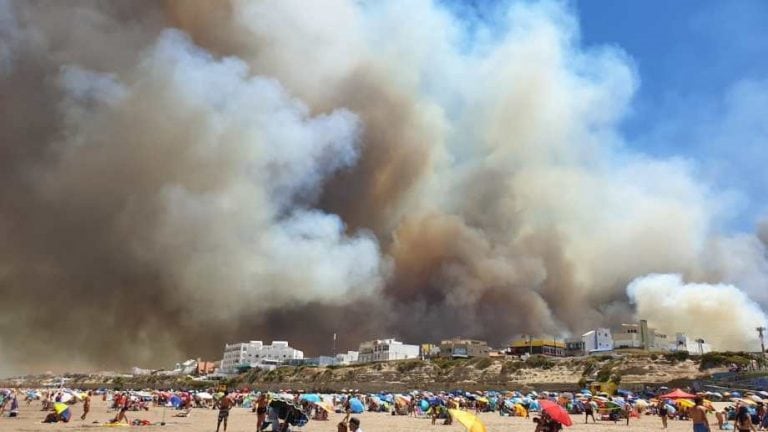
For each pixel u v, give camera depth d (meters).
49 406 49.53
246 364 153.88
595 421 43.81
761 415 31.52
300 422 22.45
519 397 59.69
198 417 43.12
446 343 120.56
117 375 171.00
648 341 114.19
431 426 37.94
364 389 100.75
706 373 73.62
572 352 120.56
